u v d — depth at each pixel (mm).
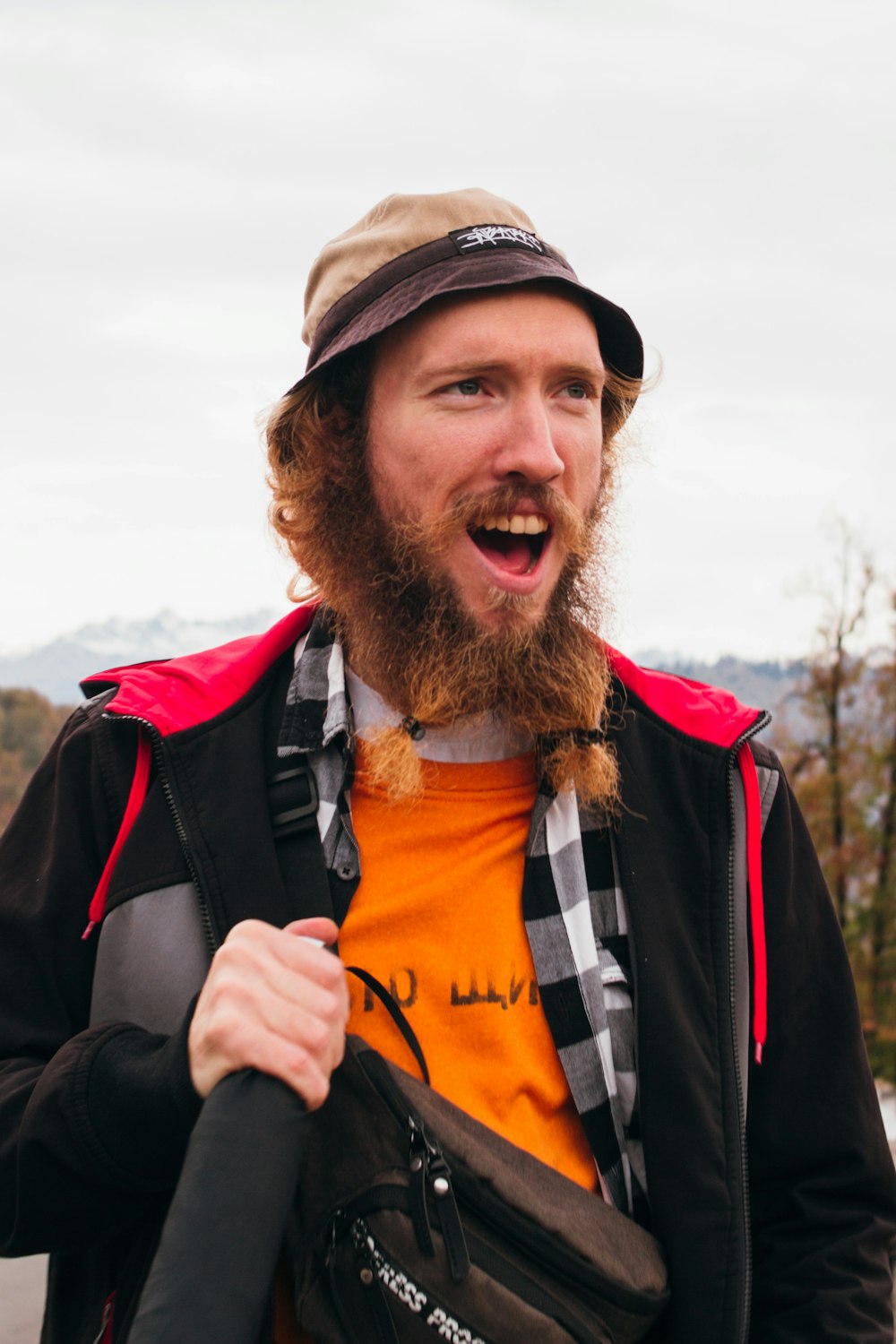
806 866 1314
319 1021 813
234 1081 795
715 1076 1147
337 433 1265
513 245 1170
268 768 1194
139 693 1200
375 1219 943
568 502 1151
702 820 1243
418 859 1177
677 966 1179
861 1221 1202
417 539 1161
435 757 1206
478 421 1134
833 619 18719
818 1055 1263
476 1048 1111
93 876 1170
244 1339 687
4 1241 1057
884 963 17938
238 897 1107
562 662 1183
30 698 38344
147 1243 1035
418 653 1169
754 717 1260
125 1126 925
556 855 1193
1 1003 1143
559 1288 976
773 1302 1178
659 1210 1093
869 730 18422
